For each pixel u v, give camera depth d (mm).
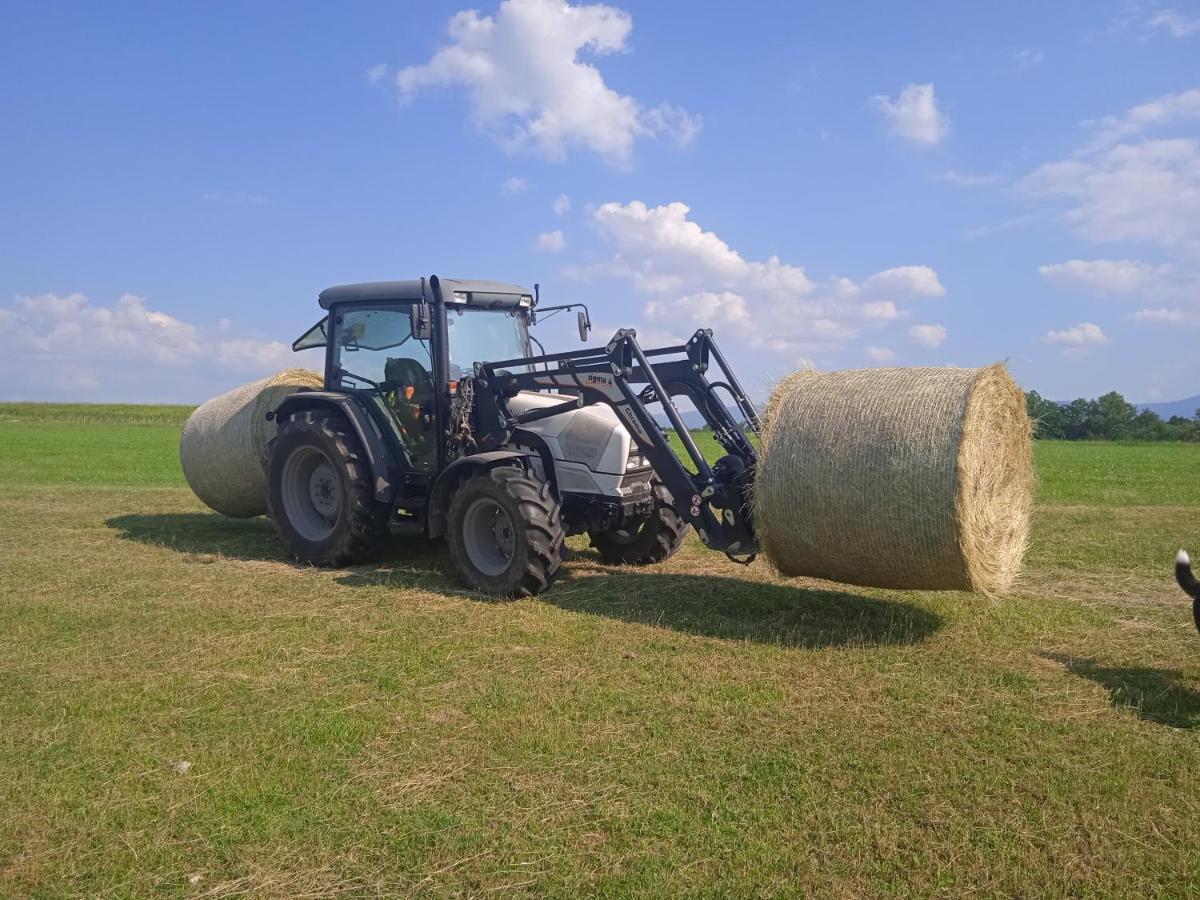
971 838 2863
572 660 4625
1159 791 3168
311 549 7012
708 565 7172
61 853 2811
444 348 6660
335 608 5676
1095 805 3061
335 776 3311
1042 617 5449
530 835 2889
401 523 6895
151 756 3471
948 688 4195
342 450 6809
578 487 6422
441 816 3010
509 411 6652
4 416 41656
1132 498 12008
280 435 7199
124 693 4133
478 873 2689
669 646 4844
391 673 4434
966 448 4660
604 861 2746
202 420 8805
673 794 3160
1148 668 4512
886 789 3184
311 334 7684
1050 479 15375
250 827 2951
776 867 2709
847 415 5012
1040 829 2908
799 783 3229
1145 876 2660
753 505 5328
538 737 3621
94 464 17547
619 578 6480
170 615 5496
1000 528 5207
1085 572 6855
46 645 4891
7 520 9414
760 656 4664
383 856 2783
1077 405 50688
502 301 7109
